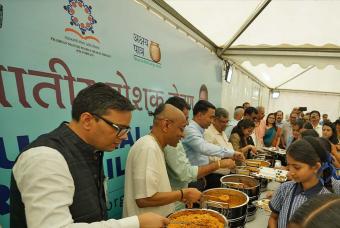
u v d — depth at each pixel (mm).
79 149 771
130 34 1641
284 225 1146
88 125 756
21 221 681
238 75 4750
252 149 2639
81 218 745
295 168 1113
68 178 679
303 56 2930
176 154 1459
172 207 1424
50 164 646
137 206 1209
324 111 9000
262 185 1928
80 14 1258
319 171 1117
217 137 2369
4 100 949
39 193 610
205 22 2373
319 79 6062
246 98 5637
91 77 1343
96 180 842
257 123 3809
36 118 1064
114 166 1561
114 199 1569
